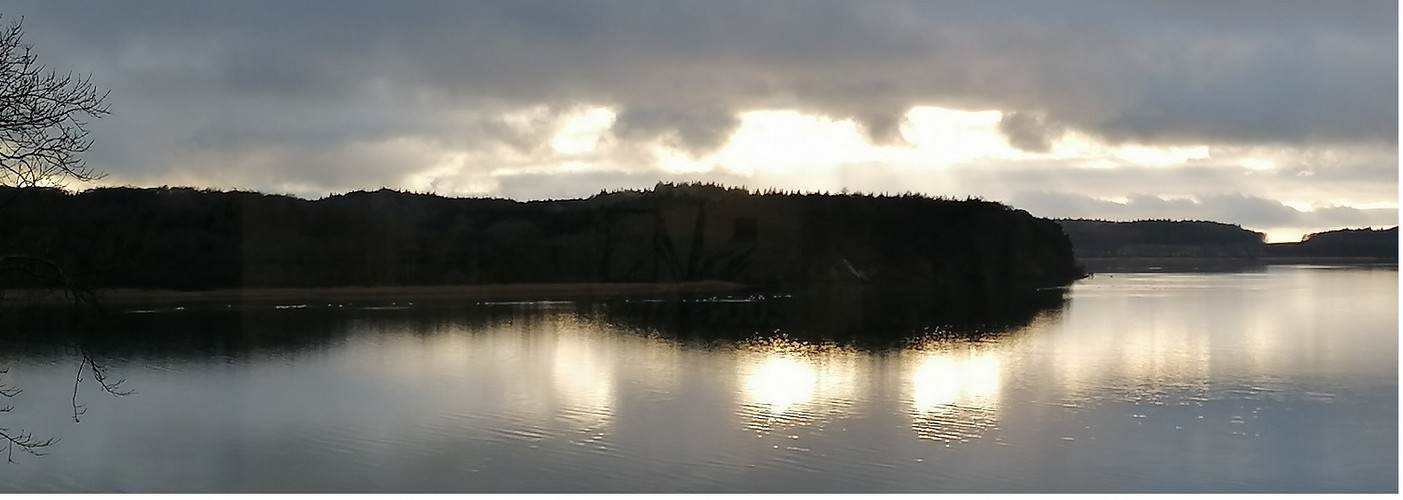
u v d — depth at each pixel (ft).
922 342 140.15
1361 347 124.47
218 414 89.10
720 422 82.69
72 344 134.62
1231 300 188.85
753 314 182.29
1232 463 68.95
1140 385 98.58
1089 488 63.41
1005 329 155.02
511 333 152.87
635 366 116.88
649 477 66.33
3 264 66.18
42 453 75.82
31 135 63.16
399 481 66.03
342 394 98.58
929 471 67.67
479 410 89.20
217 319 168.66
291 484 67.10
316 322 167.12
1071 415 84.38
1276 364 111.45
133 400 96.07
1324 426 79.25
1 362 119.44
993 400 91.97
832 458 70.85
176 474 69.21
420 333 152.25
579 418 85.40
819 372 111.34
